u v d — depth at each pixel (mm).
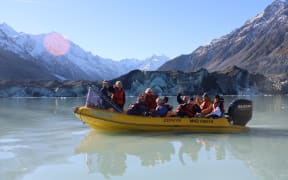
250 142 11867
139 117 13852
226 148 10828
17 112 26375
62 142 12008
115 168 8500
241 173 7926
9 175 7910
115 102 14305
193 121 14188
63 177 7770
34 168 8477
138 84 88562
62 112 26234
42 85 94375
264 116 21438
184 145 11344
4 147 11148
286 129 15055
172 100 49188
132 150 10594
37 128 15867
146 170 8289
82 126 16344
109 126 13867
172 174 7938
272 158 9383
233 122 14727
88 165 8766
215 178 7594
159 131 13984
